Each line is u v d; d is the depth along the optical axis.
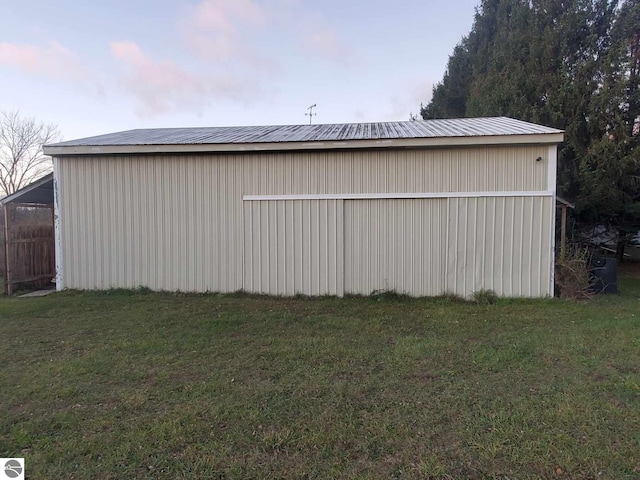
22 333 5.14
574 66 12.32
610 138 11.15
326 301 7.17
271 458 2.42
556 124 11.96
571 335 4.88
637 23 12.02
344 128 9.21
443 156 7.28
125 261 8.05
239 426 2.78
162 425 2.79
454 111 19.16
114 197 8.00
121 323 5.62
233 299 7.35
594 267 7.96
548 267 7.13
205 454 2.45
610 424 2.77
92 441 2.59
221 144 7.46
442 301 7.07
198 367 3.93
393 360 4.09
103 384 3.53
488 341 4.72
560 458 2.38
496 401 3.14
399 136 7.22
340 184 7.52
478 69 16.39
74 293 7.88
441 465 2.33
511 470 2.29
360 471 2.29
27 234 8.85
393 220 7.45
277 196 7.65
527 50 12.95
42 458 2.42
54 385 3.50
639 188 11.51
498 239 7.23
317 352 4.35
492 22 16.77
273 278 7.73
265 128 9.91
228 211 7.79
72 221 8.12
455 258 7.33
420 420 2.86
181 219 7.89
